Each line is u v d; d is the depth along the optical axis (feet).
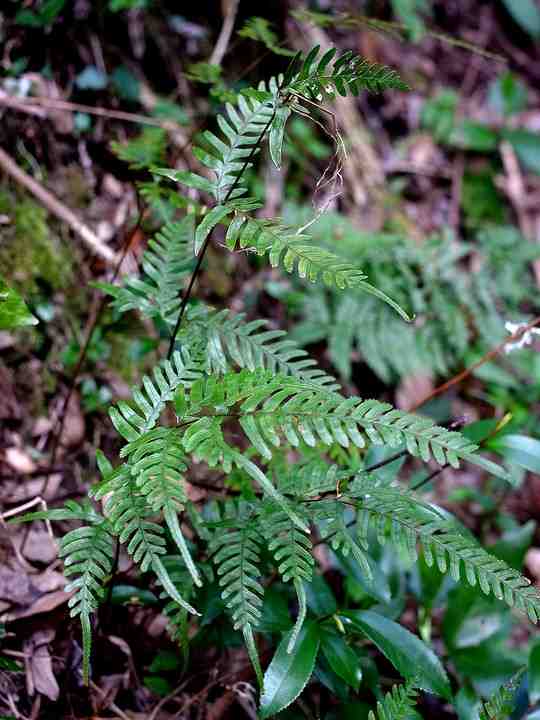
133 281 6.61
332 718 6.38
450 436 4.73
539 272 15.28
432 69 18.19
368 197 14.60
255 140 5.40
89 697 6.70
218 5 13.25
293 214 12.55
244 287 12.19
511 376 13.62
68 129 10.75
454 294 13.32
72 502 5.33
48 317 9.77
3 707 6.36
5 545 7.55
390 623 6.17
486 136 17.28
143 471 4.48
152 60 12.35
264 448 4.56
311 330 11.98
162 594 5.90
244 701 6.91
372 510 5.36
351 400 4.82
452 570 5.05
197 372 5.61
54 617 6.85
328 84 4.99
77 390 9.64
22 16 10.28
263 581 7.00
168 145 11.27
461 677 7.59
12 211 9.85
